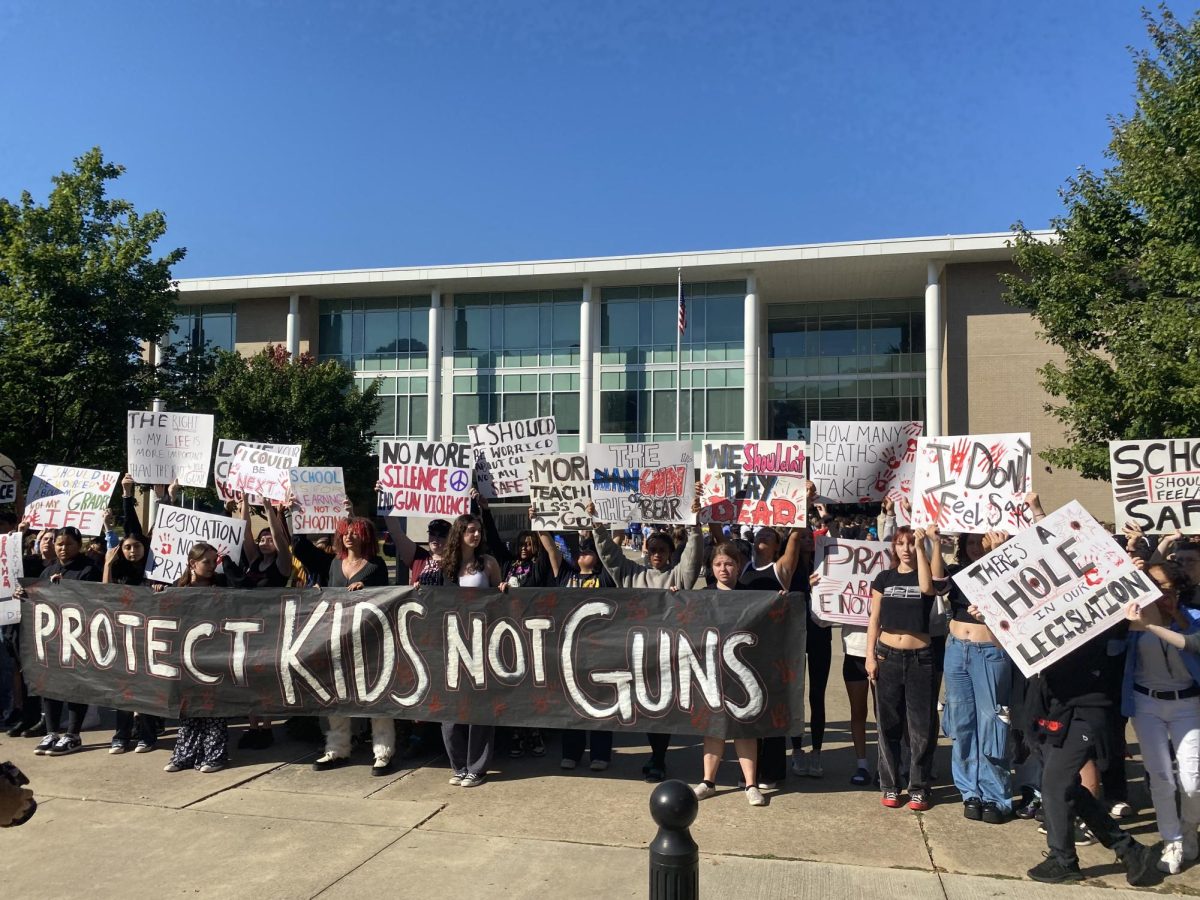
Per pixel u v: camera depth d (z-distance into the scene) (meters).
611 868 4.93
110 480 8.96
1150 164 13.55
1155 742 4.96
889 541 7.23
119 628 7.25
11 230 18.28
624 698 6.24
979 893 4.61
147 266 19.20
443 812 5.87
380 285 41.16
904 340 41.62
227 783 6.53
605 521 7.42
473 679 6.50
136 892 4.68
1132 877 4.70
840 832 5.47
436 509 8.20
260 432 31.20
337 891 4.67
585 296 40.38
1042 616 4.98
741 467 7.76
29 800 3.09
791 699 5.97
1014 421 35.75
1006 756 5.67
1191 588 5.24
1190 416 13.21
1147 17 14.77
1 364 17.09
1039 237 34.50
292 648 6.84
